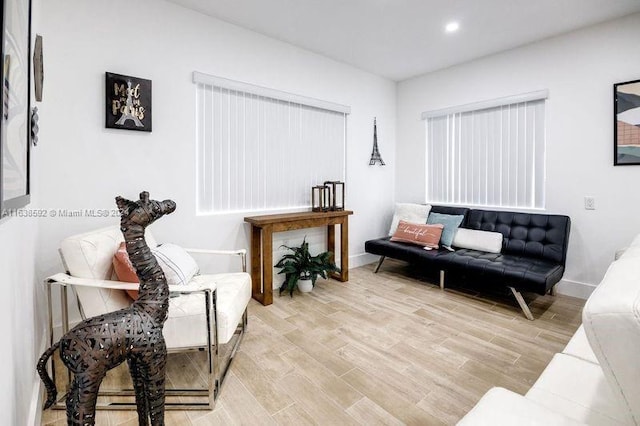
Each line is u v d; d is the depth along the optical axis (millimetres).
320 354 2064
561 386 1044
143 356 1173
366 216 4199
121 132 2371
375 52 3480
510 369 1895
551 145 3148
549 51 3113
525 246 3080
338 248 3951
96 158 2275
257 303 2943
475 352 2082
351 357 2029
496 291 3225
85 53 2207
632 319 607
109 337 1085
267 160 3217
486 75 3566
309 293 3188
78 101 2191
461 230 3482
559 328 2410
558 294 3141
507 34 3041
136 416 1540
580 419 891
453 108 3836
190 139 2695
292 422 1493
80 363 1048
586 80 2916
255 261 3039
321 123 3662
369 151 4168
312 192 3469
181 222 2678
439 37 3113
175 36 2582
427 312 2719
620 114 2752
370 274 3826
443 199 4047
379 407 1588
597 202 2912
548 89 3127
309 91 3473
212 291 1581
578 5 2553
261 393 1690
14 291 1106
